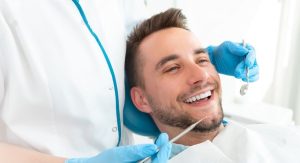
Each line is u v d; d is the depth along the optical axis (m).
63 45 0.83
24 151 0.77
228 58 1.14
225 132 0.98
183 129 0.98
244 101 1.83
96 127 0.92
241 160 0.88
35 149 0.85
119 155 0.74
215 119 0.96
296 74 2.08
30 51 0.78
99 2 0.95
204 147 0.91
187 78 0.96
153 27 1.07
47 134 0.87
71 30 0.86
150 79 1.02
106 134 0.96
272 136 1.04
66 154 0.89
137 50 1.06
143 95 1.07
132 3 1.13
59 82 0.82
